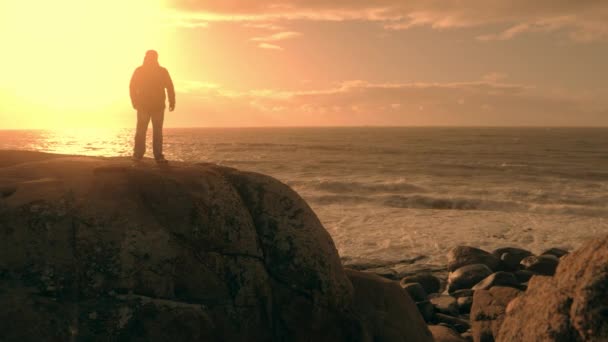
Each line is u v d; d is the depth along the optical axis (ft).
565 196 89.04
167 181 17.02
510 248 43.91
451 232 59.82
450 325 27.20
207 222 16.61
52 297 14.30
